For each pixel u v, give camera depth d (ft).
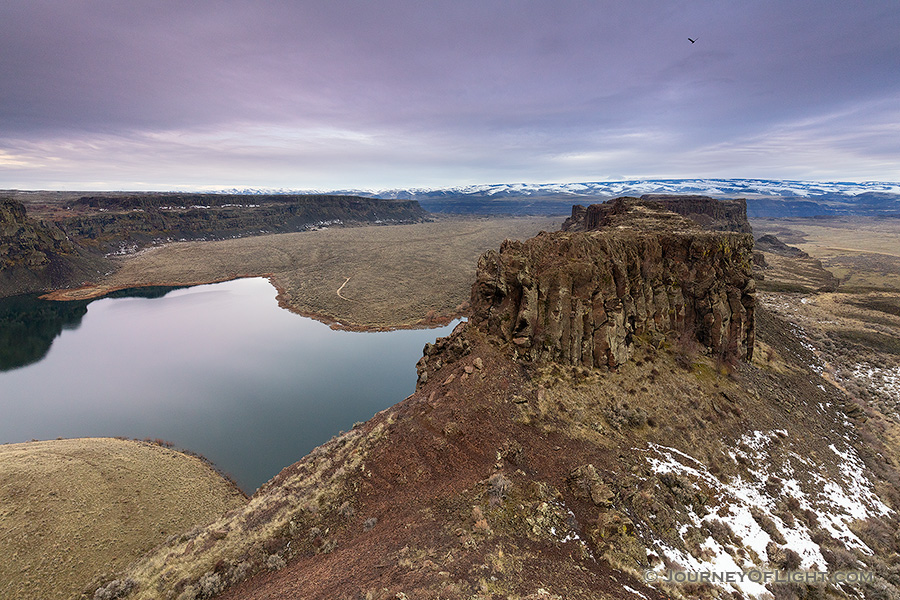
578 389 166.30
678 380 180.96
